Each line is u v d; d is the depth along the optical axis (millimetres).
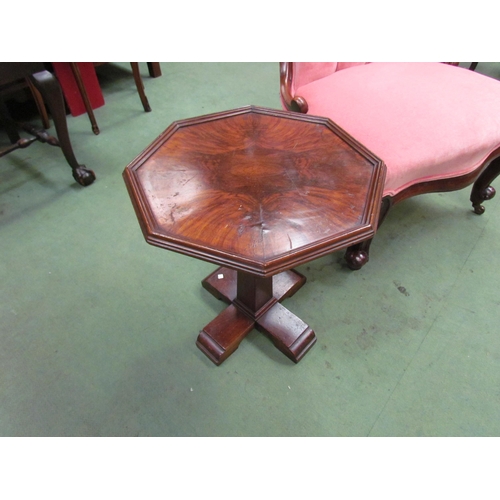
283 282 1058
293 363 949
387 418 854
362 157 732
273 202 630
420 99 979
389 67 1130
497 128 950
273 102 1939
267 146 771
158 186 662
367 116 940
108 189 1432
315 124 834
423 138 895
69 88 1728
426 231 1281
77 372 929
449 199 1402
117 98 1953
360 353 965
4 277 1124
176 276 1143
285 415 862
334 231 579
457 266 1169
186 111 1861
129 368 938
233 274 1066
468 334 1001
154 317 1041
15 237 1243
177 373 931
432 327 1017
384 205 938
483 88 1021
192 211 613
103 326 1018
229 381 918
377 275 1146
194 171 698
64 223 1296
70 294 1087
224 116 858
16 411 864
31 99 1902
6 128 1512
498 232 1278
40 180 1464
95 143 1649
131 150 1616
